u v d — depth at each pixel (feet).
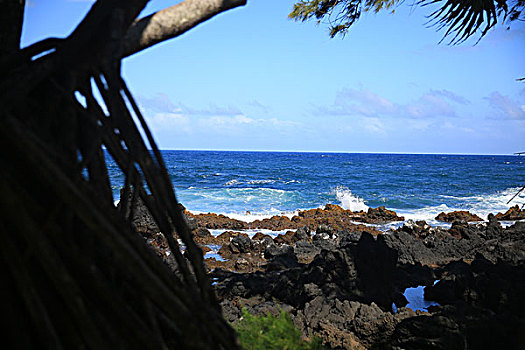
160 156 7.90
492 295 21.74
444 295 24.52
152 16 8.13
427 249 37.68
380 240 26.16
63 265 5.62
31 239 5.54
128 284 7.02
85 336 5.55
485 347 16.24
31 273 5.77
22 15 8.11
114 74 6.91
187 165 247.70
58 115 6.84
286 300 23.34
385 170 233.96
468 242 39.04
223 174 186.91
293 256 34.35
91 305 5.86
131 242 6.14
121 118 7.02
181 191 105.40
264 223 58.75
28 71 6.70
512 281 22.48
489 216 46.39
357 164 304.91
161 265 6.39
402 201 97.19
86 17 7.11
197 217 60.80
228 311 20.38
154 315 7.23
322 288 23.95
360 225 59.21
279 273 26.73
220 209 78.18
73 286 5.59
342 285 24.17
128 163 7.36
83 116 7.12
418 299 25.48
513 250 31.86
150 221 40.63
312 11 19.98
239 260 35.58
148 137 7.85
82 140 7.05
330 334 18.34
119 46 6.93
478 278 22.99
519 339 15.65
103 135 7.09
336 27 20.15
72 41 6.93
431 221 66.49
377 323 18.97
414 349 16.35
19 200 5.62
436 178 180.24
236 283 24.71
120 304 6.04
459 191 127.75
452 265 31.14
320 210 70.18
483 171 235.61
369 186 141.69
